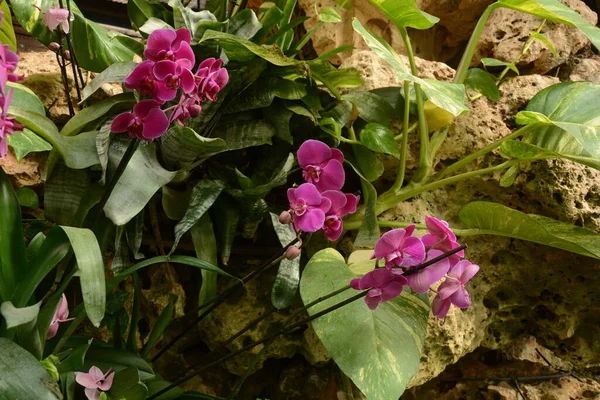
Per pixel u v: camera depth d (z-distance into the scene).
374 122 2.69
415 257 2.22
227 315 2.63
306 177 2.33
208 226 2.54
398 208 2.73
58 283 2.34
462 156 2.77
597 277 2.78
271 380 2.76
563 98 2.72
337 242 2.70
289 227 2.53
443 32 3.53
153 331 2.37
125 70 2.45
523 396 2.99
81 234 2.15
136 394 2.19
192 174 2.60
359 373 2.33
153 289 2.64
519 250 2.80
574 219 2.71
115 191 2.34
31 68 2.70
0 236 2.17
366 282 2.25
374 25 3.27
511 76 3.06
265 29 2.65
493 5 2.76
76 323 2.25
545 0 2.71
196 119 2.52
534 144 2.72
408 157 2.75
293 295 2.47
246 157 2.67
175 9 2.51
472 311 2.77
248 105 2.57
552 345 2.93
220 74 2.25
